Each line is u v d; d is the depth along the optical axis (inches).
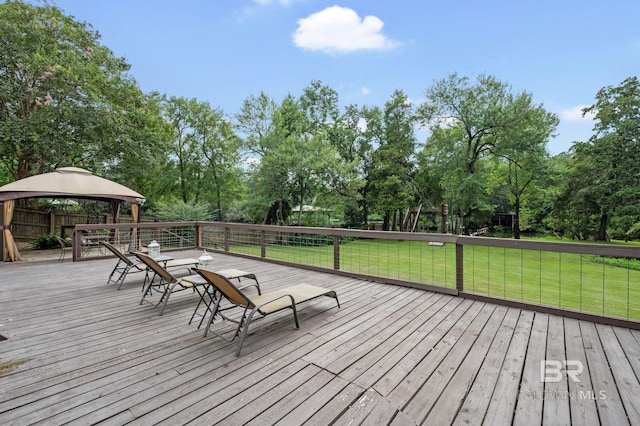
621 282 341.7
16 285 196.2
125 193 374.0
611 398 79.7
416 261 460.8
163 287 191.9
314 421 70.3
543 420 71.3
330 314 143.7
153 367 95.0
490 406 76.3
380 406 75.9
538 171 740.7
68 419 70.7
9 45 395.5
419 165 901.8
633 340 114.7
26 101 430.0
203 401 77.7
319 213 904.3
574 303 247.0
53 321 134.6
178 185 748.0
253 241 398.9
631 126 623.2
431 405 76.5
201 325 129.9
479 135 781.9
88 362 98.1
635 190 621.3
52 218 491.5
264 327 127.7
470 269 407.8
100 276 222.8
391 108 899.4
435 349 107.4
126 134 469.1
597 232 923.4
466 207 819.4
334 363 97.5
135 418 71.2
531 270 417.7
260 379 88.1
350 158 920.9
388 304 158.7
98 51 493.4
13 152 421.7
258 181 693.9
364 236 215.0
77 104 426.0
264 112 749.9
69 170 355.9
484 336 118.6
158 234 416.8
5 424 68.7
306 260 389.4
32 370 93.0
